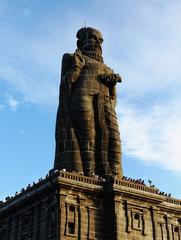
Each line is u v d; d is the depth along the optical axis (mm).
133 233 52875
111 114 61938
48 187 52062
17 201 56750
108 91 63500
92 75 62875
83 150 58938
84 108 60344
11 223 57406
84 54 65125
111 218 52625
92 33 66188
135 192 54500
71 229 50500
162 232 55906
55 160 59344
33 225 53438
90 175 56438
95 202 53344
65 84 62031
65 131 59688
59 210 50156
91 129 60062
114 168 59312
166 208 57688
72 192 52062
